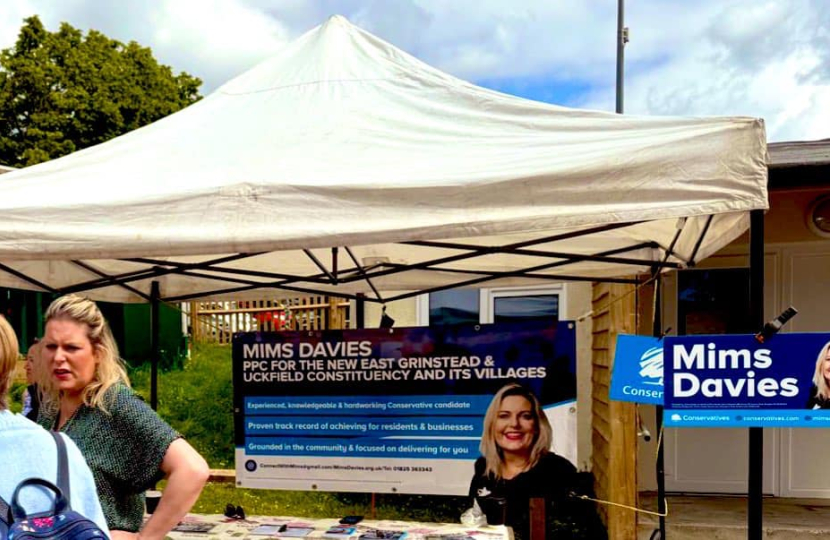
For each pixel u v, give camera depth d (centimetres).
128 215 261
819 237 556
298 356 443
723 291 591
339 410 438
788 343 235
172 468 212
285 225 252
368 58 364
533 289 722
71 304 220
